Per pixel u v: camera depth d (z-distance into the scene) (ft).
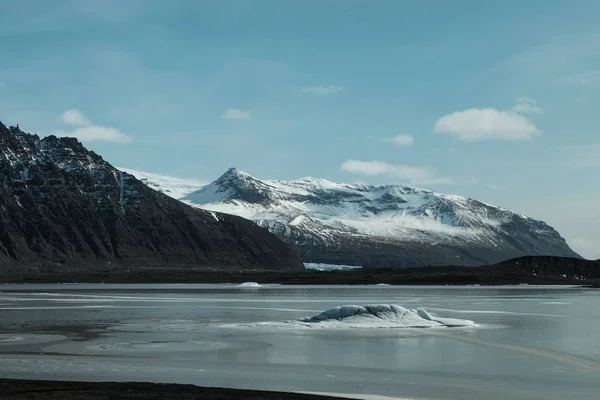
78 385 136.87
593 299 489.67
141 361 172.24
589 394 134.10
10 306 389.60
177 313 331.98
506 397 131.23
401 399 129.08
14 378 148.66
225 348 195.31
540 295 569.64
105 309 361.51
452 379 148.66
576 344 205.05
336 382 144.97
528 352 187.52
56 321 283.59
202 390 132.05
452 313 334.03
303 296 531.50
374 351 189.57
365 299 479.41
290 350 191.11
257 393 129.70
